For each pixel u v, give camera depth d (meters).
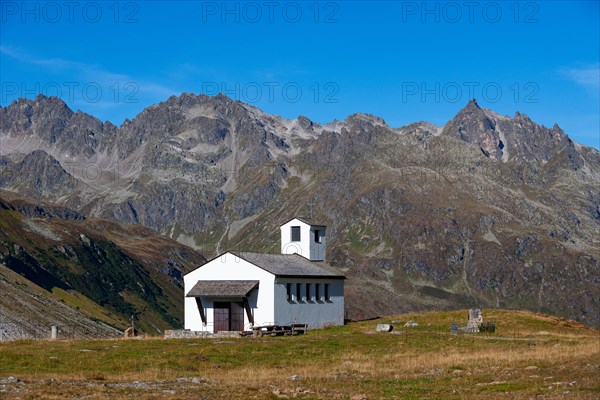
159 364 63.97
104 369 61.69
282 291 107.00
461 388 49.81
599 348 73.88
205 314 108.62
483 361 66.00
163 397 45.19
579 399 42.62
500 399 43.97
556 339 88.31
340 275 118.00
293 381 54.88
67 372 59.66
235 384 52.97
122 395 46.06
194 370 62.84
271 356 71.44
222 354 71.50
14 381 51.34
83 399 44.19
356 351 76.38
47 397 44.44
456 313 118.00
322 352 74.81
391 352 76.31
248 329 105.69
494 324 99.75
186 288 111.38
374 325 110.81
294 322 108.25
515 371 58.25
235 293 105.06
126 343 79.94
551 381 51.28
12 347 73.44
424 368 62.69
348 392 48.78
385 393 48.06
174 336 94.81
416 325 106.69
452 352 75.19
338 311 118.25
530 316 114.44
